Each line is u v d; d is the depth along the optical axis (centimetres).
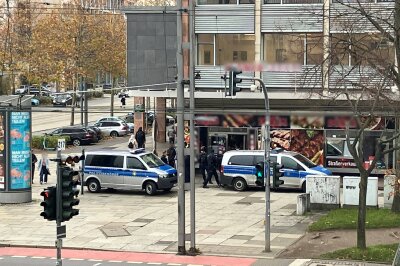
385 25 3234
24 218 3156
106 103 9244
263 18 4047
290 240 2642
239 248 2556
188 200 3469
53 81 6812
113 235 2800
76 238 2762
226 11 4116
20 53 6919
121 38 7219
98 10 8031
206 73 4141
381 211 2970
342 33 3269
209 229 2866
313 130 4103
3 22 7738
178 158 2542
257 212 3177
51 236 2819
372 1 3253
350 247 2447
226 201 3453
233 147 4284
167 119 6431
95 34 6800
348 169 4047
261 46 4066
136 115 5672
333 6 3534
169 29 4303
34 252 2598
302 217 3036
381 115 2677
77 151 5400
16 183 3475
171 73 4309
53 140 5512
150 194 3669
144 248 2605
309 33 3869
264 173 2561
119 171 3709
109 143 5997
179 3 2516
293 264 2314
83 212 3241
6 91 6931
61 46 6638
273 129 4100
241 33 4100
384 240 2550
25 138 3494
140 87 3950
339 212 3012
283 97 3828
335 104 3409
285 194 3644
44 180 4072
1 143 3466
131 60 4353
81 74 6712
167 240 2716
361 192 2377
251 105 4012
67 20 7006
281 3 4034
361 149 2366
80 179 3766
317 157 4106
